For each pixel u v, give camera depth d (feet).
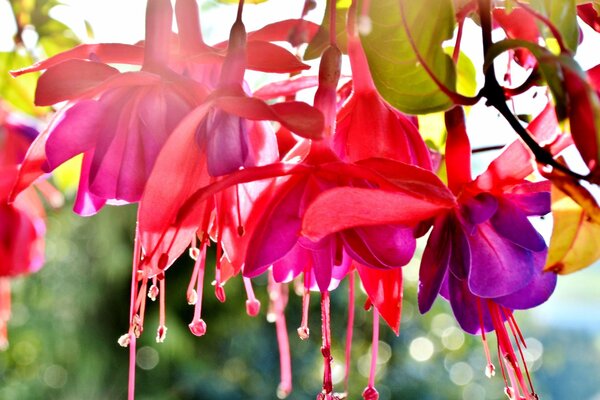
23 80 1.73
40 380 6.65
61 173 1.77
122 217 6.43
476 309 1.11
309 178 1.03
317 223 0.96
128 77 1.06
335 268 1.11
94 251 6.49
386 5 1.05
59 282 6.51
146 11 1.11
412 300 6.81
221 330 6.26
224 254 1.12
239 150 1.05
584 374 13.65
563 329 15.28
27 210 1.65
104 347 6.54
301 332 1.15
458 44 1.14
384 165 1.00
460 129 1.12
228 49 1.05
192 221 1.05
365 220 0.98
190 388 6.39
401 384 6.73
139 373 6.48
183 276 5.90
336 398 1.11
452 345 7.11
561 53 0.97
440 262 1.06
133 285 1.10
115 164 1.08
